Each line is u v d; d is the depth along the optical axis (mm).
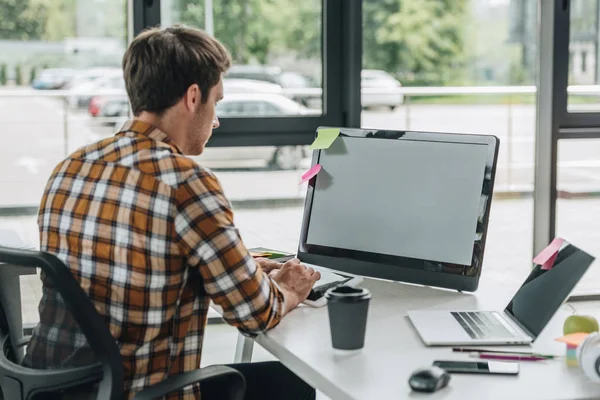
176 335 1722
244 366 2105
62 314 1612
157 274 1650
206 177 1696
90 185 1707
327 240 2309
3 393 1678
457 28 4238
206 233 1660
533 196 4469
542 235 4469
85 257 1675
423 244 2162
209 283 1691
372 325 1879
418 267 2158
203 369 1656
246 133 3998
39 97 3873
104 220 1673
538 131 4418
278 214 4133
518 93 4379
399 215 2203
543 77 4359
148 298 1651
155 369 1694
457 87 4273
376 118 4164
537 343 1751
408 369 1584
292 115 4051
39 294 1896
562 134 4379
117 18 3875
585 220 4523
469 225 2113
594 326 1726
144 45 1764
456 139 2156
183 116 1782
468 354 1679
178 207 1657
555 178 4395
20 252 1553
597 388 1477
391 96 4172
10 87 3824
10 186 3934
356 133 2307
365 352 1688
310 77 4055
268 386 2062
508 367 1565
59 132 3936
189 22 3912
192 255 1669
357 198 2270
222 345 3963
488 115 4352
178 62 1747
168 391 1562
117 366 1563
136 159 1699
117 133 1781
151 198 1658
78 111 3936
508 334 1771
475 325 1837
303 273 2010
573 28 4328
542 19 4328
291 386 2061
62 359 1628
